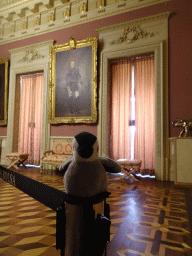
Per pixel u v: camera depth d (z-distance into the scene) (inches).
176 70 206.2
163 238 70.2
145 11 225.1
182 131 188.5
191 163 159.3
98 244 40.4
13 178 98.0
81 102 249.8
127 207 107.5
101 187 46.0
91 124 246.1
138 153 231.9
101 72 243.0
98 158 48.1
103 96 240.7
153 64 231.0
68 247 42.4
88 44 247.1
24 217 89.7
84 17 259.3
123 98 244.4
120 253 59.4
